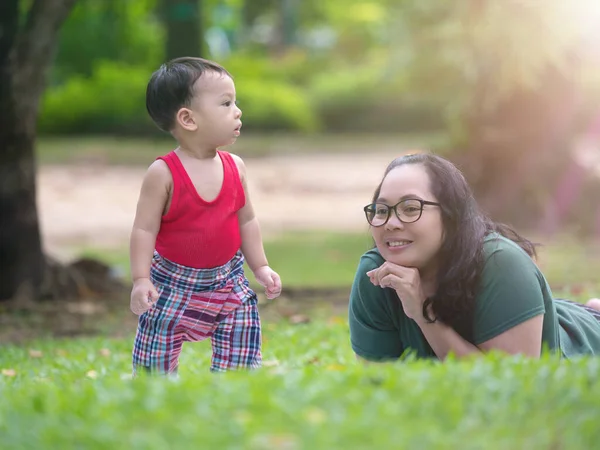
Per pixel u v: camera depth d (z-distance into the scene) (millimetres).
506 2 16766
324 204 24672
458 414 3623
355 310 5195
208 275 5246
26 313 10953
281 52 58188
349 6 54812
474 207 4879
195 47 31953
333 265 15789
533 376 4047
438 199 4777
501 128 18219
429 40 33094
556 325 5051
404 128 43531
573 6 16469
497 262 4773
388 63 42781
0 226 11469
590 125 18328
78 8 42375
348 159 32188
